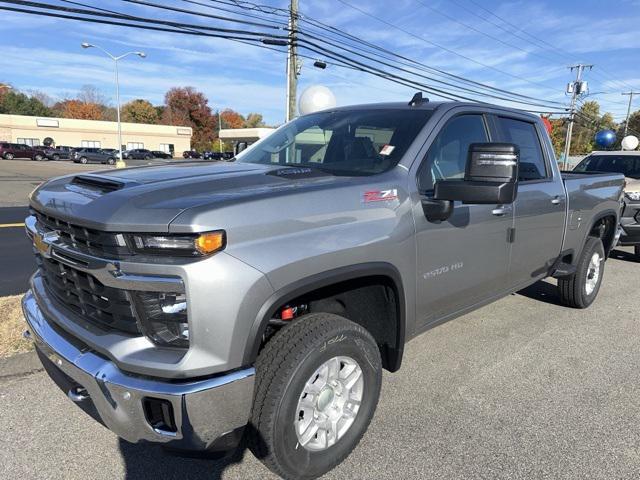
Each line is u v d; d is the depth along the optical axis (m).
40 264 2.88
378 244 2.66
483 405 3.43
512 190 2.63
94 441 2.91
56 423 3.07
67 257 2.35
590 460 2.86
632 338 4.71
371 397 2.80
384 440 3.00
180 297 2.05
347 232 2.53
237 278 2.08
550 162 4.51
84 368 2.18
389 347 3.04
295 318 2.66
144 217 2.04
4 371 3.58
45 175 29.09
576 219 4.87
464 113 3.56
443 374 3.88
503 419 3.26
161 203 2.14
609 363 4.14
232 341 2.09
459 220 3.28
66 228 2.33
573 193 4.76
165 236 2.02
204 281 2.02
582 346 4.49
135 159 60.53
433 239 3.09
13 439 2.90
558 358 4.22
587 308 5.57
